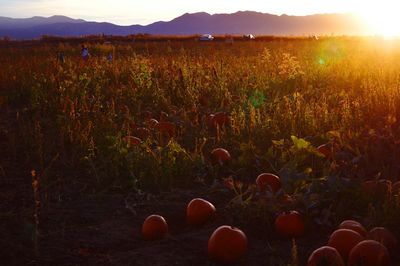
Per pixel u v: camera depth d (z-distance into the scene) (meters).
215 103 12.93
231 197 7.01
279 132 9.38
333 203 6.16
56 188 7.41
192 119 11.44
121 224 6.16
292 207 5.98
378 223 5.62
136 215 6.44
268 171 7.82
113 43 58.66
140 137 9.63
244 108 11.32
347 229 5.16
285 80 15.68
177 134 10.15
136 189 7.11
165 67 18.23
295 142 7.59
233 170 8.14
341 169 7.46
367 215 5.92
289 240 5.65
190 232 5.96
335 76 16.73
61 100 11.86
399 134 8.75
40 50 41.22
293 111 10.55
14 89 15.45
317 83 15.91
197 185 7.55
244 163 8.01
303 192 6.41
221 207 6.62
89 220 6.27
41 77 15.55
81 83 13.88
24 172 8.11
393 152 7.79
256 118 9.91
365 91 12.21
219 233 5.17
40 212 6.48
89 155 8.12
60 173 8.08
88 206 6.74
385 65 19.34
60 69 17.08
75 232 5.89
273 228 5.89
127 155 7.65
